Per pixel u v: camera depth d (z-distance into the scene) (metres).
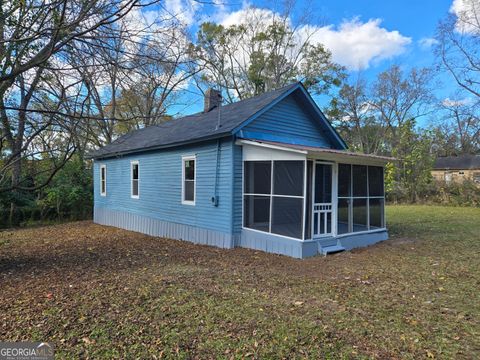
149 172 11.92
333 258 7.20
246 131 8.86
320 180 8.31
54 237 11.09
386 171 20.42
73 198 16.23
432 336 3.37
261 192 8.24
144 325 3.62
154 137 12.50
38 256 7.77
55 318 3.82
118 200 14.05
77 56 4.52
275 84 28.45
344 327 3.58
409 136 21.39
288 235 7.58
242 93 29.83
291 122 10.27
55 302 4.38
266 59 28.61
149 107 10.66
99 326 3.60
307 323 3.68
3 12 3.92
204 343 3.22
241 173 8.69
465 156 35.53
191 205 9.91
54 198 15.51
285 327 3.57
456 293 4.68
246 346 3.16
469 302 4.32
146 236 11.36
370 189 9.25
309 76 28.48
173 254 7.89
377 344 3.20
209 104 13.19
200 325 3.63
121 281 5.39
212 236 9.11
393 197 21.59
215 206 9.02
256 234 8.28
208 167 9.26
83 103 4.84
